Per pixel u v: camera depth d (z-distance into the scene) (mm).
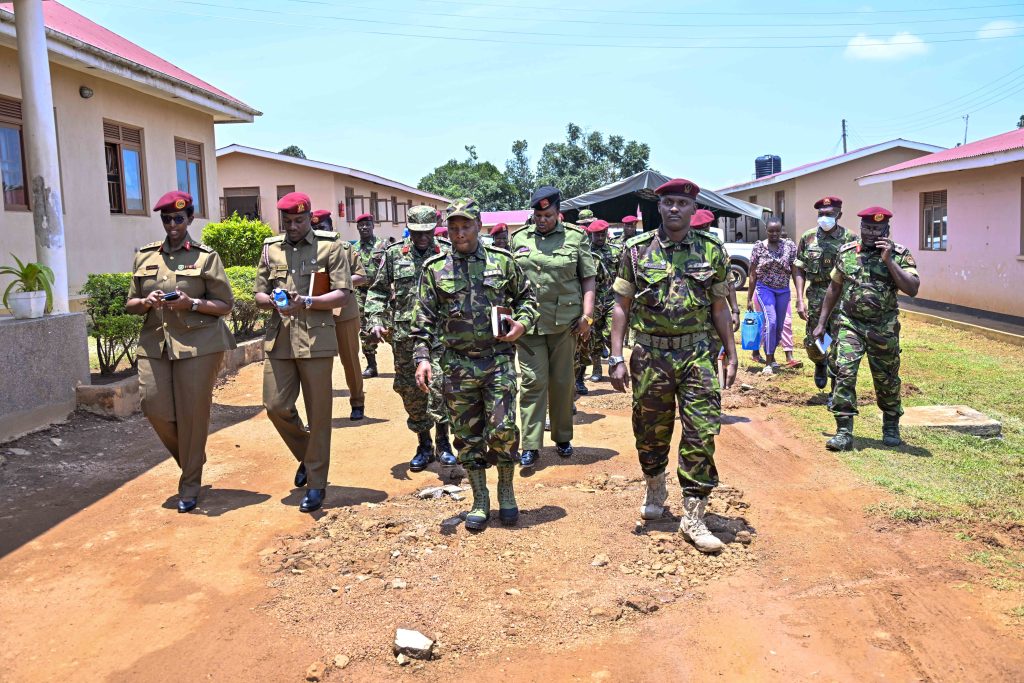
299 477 5906
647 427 4781
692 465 4574
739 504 5344
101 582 4324
